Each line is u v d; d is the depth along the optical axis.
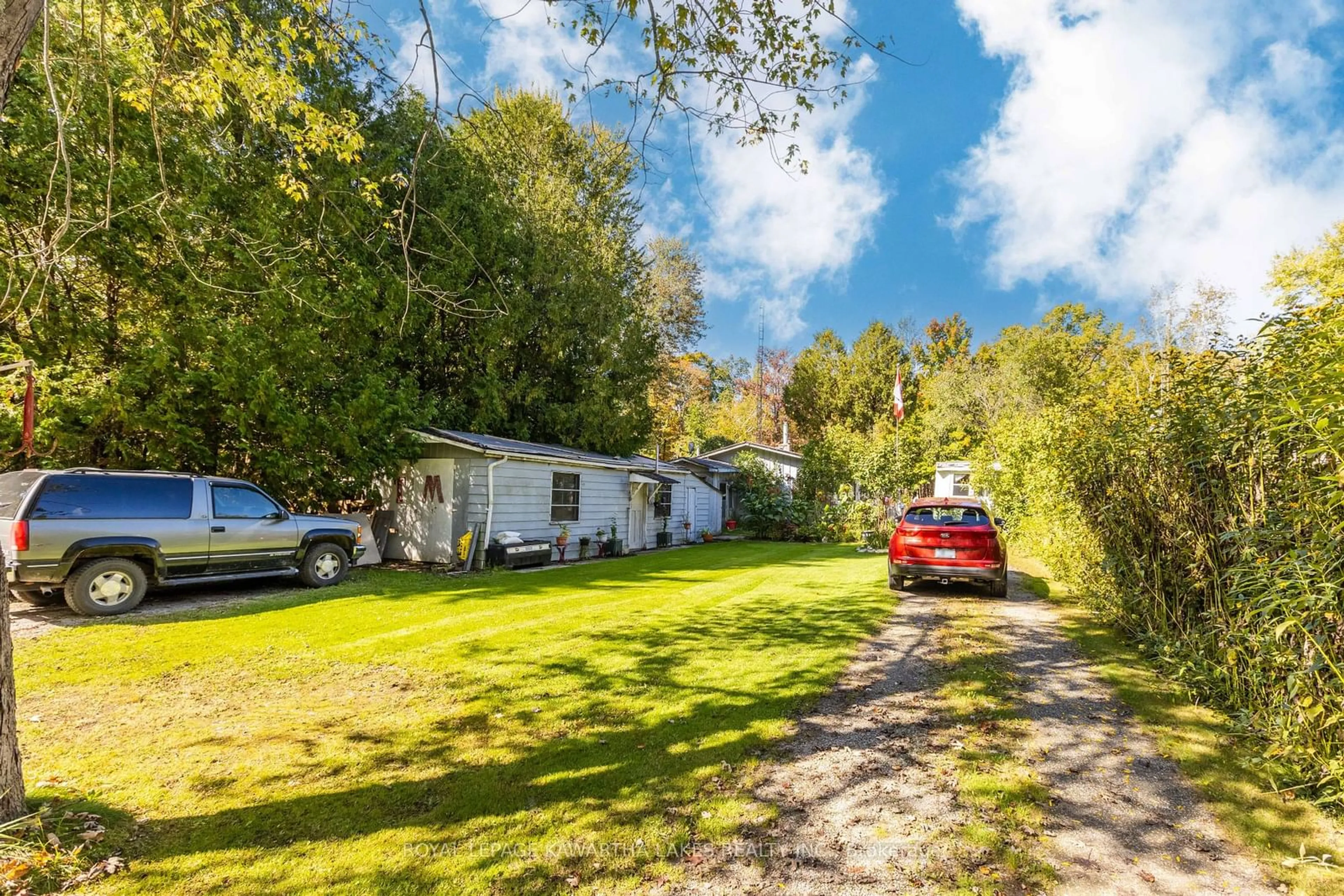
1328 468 3.25
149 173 9.25
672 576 11.77
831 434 25.69
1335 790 3.04
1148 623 5.93
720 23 4.86
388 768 3.50
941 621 7.45
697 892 2.45
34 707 4.33
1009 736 4.03
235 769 3.45
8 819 2.63
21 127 8.25
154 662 5.42
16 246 8.20
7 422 7.92
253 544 8.59
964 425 36.03
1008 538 16.45
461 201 15.65
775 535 24.28
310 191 11.09
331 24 5.19
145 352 8.86
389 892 2.40
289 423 9.94
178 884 2.41
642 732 4.05
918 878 2.55
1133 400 6.31
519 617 7.55
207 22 5.34
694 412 43.72
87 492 7.20
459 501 12.43
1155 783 3.38
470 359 16.64
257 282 10.22
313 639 6.29
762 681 5.10
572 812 3.05
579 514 15.74
